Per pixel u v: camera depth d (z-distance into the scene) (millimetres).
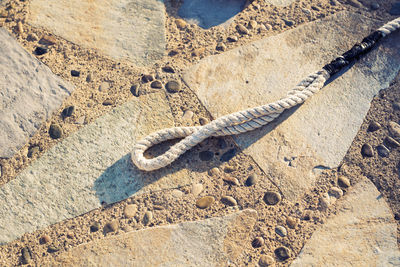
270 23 915
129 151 831
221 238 785
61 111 850
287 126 845
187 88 865
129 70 876
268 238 785
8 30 890
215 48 893
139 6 926
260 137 837
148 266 773
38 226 792
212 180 813
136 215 797
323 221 794
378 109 855
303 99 841
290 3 934
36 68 871
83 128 841
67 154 828
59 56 881
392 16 922
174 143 838
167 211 799
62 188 811
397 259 775
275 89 869
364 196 807
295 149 831
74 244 784
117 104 855
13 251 781
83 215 798
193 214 797
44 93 858
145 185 811
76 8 916
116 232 789
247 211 798
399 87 869
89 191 809
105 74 874
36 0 914
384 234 788
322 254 778
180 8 927
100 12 918
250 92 866
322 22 917
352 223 793
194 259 776
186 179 813
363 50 880
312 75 859
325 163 824
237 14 921
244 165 821
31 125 842
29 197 806
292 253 778
